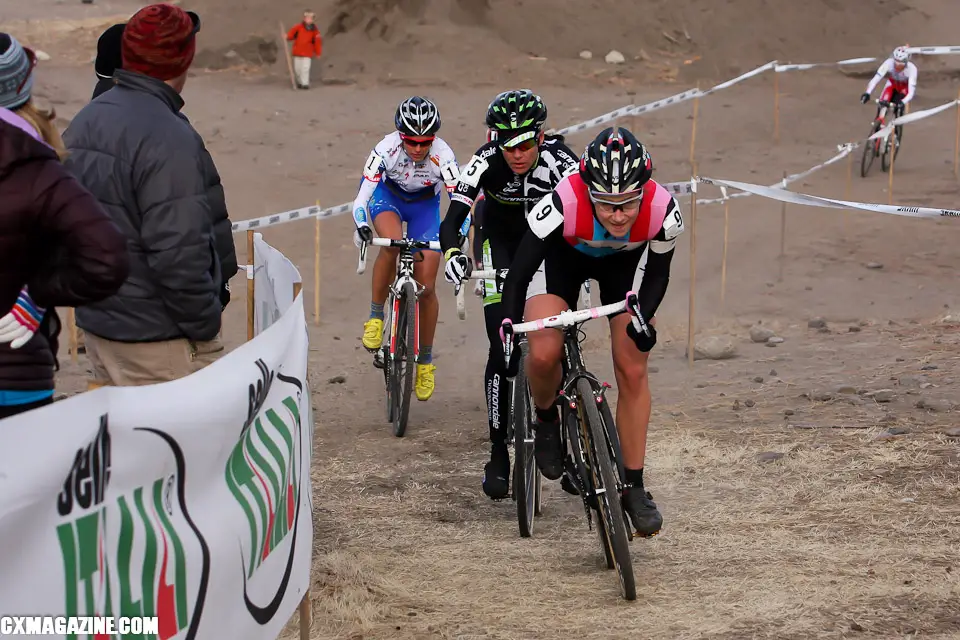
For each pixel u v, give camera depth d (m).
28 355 3.64
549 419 5.99
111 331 4.78
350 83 30.28
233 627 3.52
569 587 5.50
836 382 9.46
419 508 6.96
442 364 11.40
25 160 3.41
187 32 4.84
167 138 4.66
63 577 2.65
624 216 5.05
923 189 19.86
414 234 9.24
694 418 8.65
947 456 7.27
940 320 11.86
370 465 7.95
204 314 4.77
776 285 14.19
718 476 7.23
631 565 5.23
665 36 32.56
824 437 7.90
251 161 21.88
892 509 6.42
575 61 31.78
